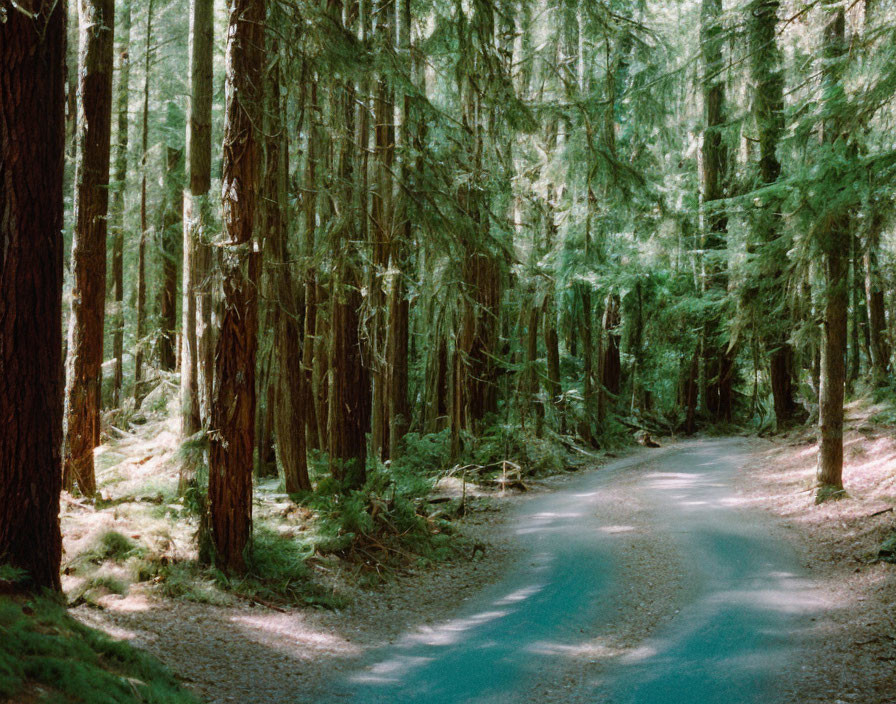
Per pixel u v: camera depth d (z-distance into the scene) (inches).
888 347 1010.7
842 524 546.0
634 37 912.9
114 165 937.5
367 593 453.1
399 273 636.1
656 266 1161.4
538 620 402.6
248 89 435.8
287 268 576.1
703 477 826.2
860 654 321.7
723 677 306.5
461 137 689.0
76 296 531.5
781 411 1139.9
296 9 456.1
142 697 233.0
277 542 481.1
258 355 600.4
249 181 438.6
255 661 318.3
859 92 464.1
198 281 565.3
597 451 1101.7
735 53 661.3
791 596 417.1
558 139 967.0
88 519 447.2
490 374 927.7
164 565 410.3
